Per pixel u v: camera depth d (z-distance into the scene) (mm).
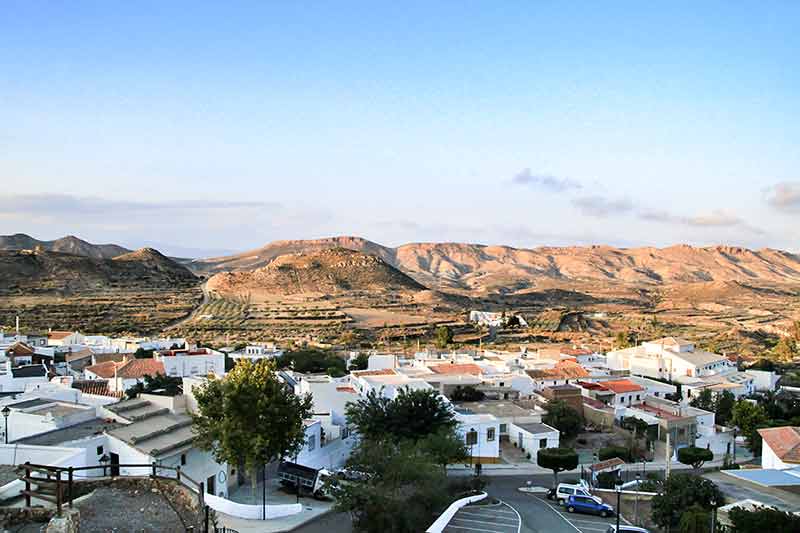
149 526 22656
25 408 56375
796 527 41750
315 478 57188
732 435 96500
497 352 160250
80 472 44719
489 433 78688
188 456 50594
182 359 110312
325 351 155875
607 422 97688
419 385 90812
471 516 52781
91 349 139750
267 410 51281
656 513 51938
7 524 22109
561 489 60344
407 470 51969
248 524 44969
